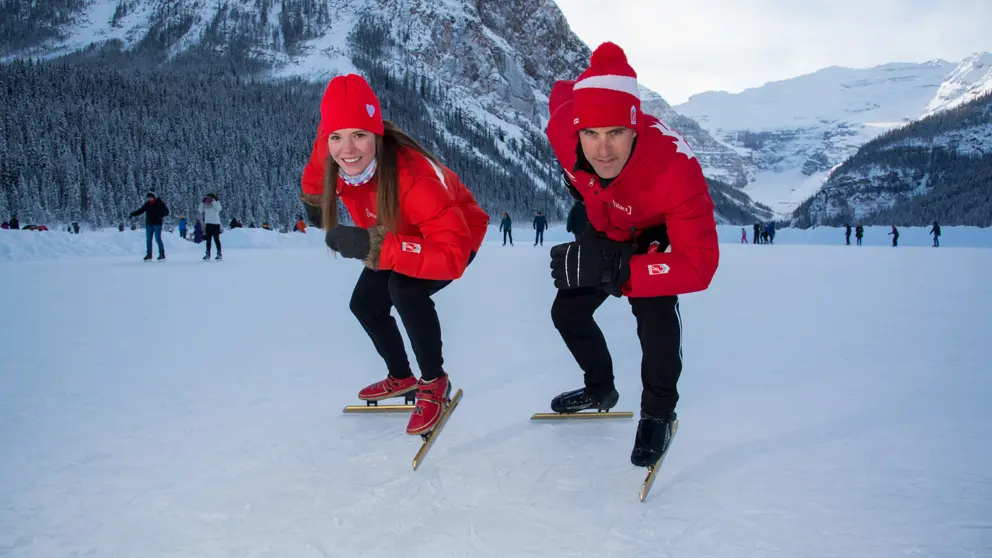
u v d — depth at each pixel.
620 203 1.90
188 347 3.58
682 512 1.58
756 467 1.86
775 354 3.41
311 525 1.51
